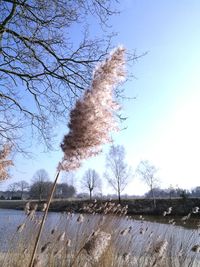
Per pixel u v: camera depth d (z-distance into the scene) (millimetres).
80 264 5648
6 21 11789
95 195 45625
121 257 7434
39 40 12203
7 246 7305
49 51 12336
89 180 48312
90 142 2707
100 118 2740
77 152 2707
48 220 8586
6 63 12438
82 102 2756
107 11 12102
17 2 11664
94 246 3000
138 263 7184
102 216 8305
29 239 7168
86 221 8250
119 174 46719
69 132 2734
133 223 11648
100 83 2793
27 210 7852
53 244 6477
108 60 2885
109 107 2809
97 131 2723
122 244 8078
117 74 2871
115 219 8672
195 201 40188
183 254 7883
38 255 4691
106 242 3041
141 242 8719
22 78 12648
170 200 42969
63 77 12398
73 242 6785
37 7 11750
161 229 10070
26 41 12109
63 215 8656
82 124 2699
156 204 43000
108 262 5949
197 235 9625
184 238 8961
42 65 12531
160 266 7047
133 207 43812
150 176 48406
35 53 12312
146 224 10969
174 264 7484
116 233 7891
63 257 6090
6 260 6355
